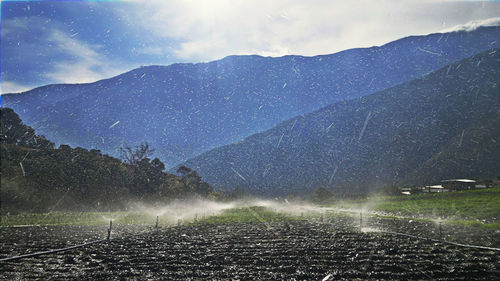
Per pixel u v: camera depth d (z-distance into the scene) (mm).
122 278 9344
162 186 82000
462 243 14859
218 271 9992
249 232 20734
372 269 9961
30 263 11562
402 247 13758
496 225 21062
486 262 10656
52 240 17812
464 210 35969
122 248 14672
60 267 10852
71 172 56750
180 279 9148
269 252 12969
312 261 11195
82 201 55969
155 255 12789
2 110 64562
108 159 78375
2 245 16047
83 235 20188
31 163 51250
